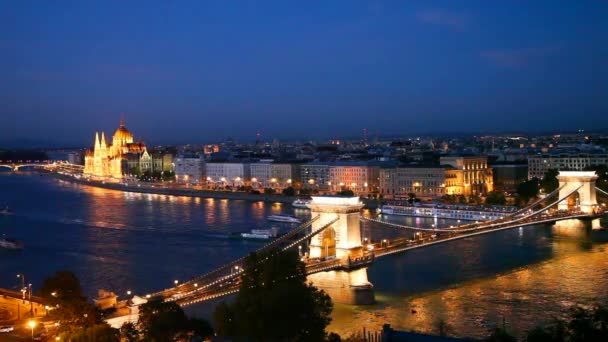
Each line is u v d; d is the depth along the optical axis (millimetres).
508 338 119938
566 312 156125
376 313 158750
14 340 132500
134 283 195500
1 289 182875
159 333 123562
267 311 124000
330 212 181750
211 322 144250
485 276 193750
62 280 157000
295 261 143625
